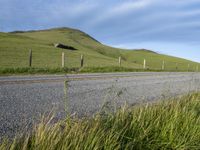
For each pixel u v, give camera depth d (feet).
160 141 12.42
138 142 11.61
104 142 10.37
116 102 23.45
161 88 37.14
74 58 140.36
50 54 139.33
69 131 10.66
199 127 13.98
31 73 58.13
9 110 18.06
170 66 270.67
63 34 446.60
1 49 126.21
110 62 154.30
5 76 44.78
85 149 9.86
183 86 41.68
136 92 31.27
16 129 13.91
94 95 26.58
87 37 493.36
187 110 16.16
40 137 9.86
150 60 305.12
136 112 14.42
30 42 203.72
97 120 12.29
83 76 49.73
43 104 20.76
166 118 14.15
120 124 12.22
